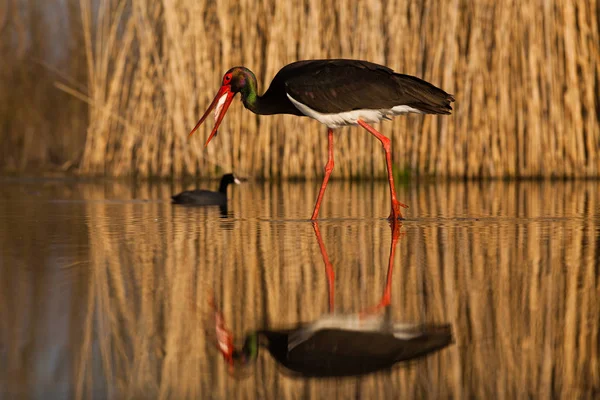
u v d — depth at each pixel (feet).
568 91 65.31
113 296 21.83
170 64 66.59
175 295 22.04
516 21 64.95
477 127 65.82
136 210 45.75
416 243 31.42
